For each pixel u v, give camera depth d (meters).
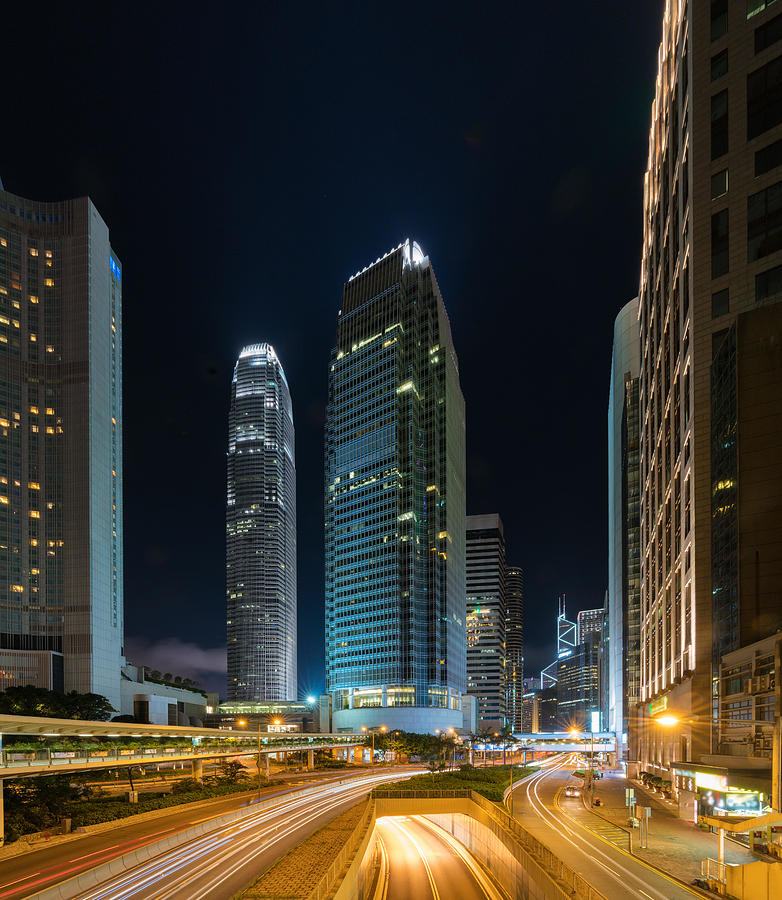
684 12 92.75
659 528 115.62
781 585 66.75
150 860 58.81
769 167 77.31
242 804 95.56
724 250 80.81
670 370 104.31
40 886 48.78
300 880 44.03
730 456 73.00
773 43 78.44
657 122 116.88
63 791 82.94
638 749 144.25
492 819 59.97
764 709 59.53
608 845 57.06
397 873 60.31
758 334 71.62
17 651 191.50
